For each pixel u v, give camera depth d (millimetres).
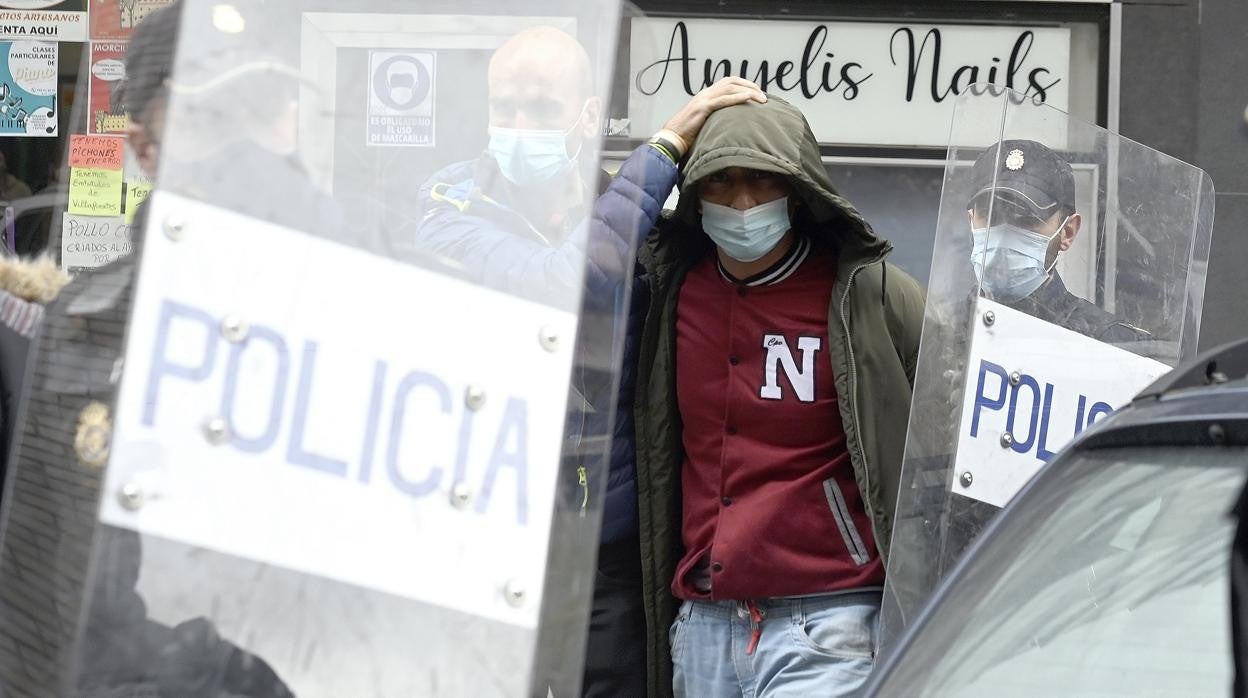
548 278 2414
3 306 2875
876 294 4355
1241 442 2578
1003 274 4070
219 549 2115
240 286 2189
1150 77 7586
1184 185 4480
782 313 4383
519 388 2352
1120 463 2781
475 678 2250
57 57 5996
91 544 2068
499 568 2289
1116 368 4250
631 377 4543
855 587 4242
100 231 3814
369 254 2291
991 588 2777
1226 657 2354
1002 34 7664
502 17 2658
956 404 3986
